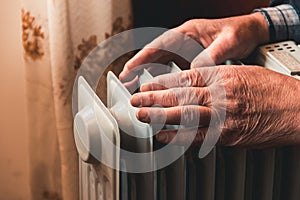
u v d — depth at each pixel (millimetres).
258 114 808
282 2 1057
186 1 1213
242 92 808
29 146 1240
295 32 1011
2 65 1253
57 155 1235
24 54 1146
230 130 807
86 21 1074
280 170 910
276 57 941
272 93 816
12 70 1261
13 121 1324
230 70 828
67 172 1174
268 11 1014
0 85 1276
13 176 1388
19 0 1187
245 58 1006
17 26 1214
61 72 1089
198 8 1221
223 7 1222
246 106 804
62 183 1209
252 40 986
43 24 1104
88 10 1066
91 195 927
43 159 1250
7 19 1205
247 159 886
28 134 1230
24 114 1315
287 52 958
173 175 830
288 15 1012
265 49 973
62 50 1070
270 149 865
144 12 1217
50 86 1164
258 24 1000
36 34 1120
